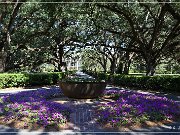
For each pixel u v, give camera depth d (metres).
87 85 10.93
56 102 9.73
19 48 27.80
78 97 11.12
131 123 6.84
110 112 7.57
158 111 7.71
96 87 11.07
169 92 15.77
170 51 23.58
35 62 33.72
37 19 26.34
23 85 19.66
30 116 7.16
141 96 10.41
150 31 25.81
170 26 23.55
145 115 7.34
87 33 28.44
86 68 97.81
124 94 11.66
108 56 39.03
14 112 7.59
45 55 33.25
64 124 6.87
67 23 29.92
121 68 36.72
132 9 20.08
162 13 19.55
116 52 37.12
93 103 10.13
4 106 8.48
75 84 10.92
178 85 15.57
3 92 15.45
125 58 36.00
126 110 7.71
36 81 20.42
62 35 28.77
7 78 18.39
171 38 20.64
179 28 19.77
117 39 35.41
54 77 23.53
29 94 11.68
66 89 11.16
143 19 23.88
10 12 23.72
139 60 42.78
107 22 25.05
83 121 7.21
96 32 26.84
